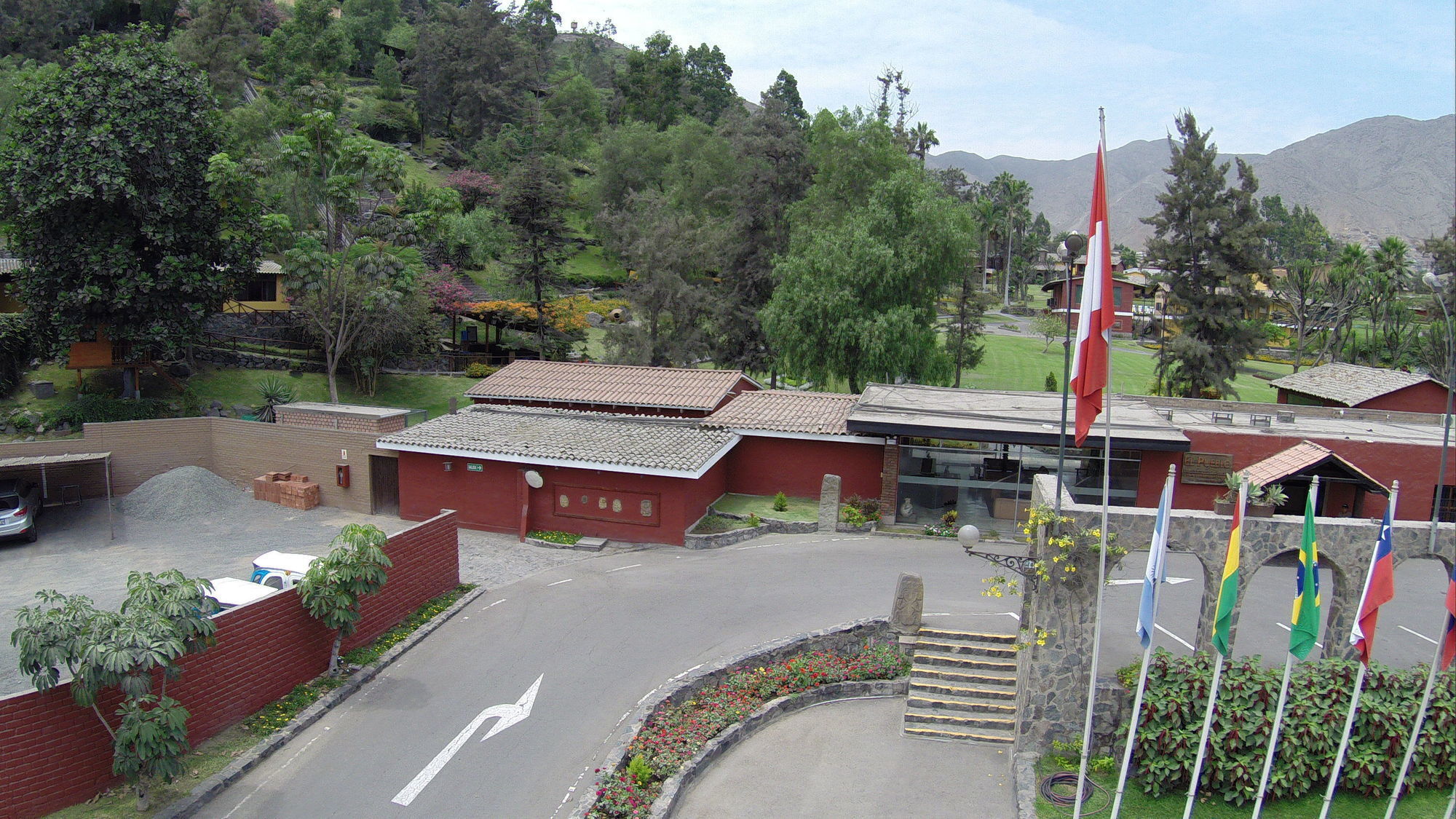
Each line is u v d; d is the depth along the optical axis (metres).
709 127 96.12
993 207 108.00
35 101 38.47
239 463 35.25
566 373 40.03
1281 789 14.73
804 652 20.56
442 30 116.88
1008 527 29.88
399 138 107.56
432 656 20.39
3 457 31.09
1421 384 36.38
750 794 15.76
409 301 49.75
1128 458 29.08
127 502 32.47
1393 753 14.77
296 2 109.94
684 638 21.36
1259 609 22.39
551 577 25.72
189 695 15.68
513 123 114.19
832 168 54.44
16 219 38.09
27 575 25.39
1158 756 15.25
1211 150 50.47
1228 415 32.00
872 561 26.80
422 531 22.77
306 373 49.75
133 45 40.44
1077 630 15.93
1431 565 26.98
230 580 20.84
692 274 59.09
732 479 33.38
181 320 40.19
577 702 18.36
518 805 14.91
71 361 40.50
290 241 44.44
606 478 29.22
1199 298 50.88
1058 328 76.69
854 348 45.53
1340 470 25.64
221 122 42.88
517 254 58.66
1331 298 65.81
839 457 32.34
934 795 15.75
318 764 15.88
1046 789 15.18
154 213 38.59
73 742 13.79
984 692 18.75
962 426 28.39
